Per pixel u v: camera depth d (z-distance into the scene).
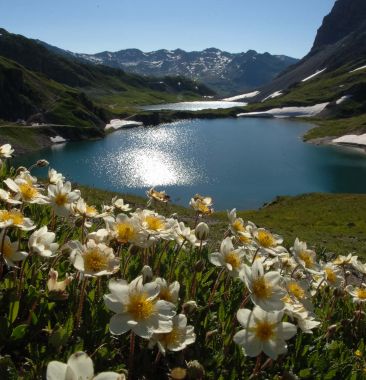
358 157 80.38
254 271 3.12
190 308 3.35
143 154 79.19
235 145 91.25
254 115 162.38
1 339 3.12
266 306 2.96
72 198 4.13
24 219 3.45
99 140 101.19
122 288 2.68
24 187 4.03
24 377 2.75
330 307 5.65
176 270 4.57
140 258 4.72
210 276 5.34
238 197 53.69
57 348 2.96
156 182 58.81
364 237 28.64
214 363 3.59
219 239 14.02
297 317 3.67
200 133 111.69
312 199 43.94
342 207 38.97
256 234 4.33
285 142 97.50
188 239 4.48
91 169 66.25
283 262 5.07
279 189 57.88
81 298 3.30
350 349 4.96
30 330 3.32
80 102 125.38
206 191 55.25
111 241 3.65
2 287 3.53
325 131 107.06
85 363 2.00
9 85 109.50
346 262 5.95
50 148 89.50
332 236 28.14
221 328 4.02
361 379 4.21
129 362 3.06
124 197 24.78
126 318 2.62
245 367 3.69
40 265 3.96
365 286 5.92
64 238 4.54
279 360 3.83
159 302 2.75
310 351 4.27
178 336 2.92
